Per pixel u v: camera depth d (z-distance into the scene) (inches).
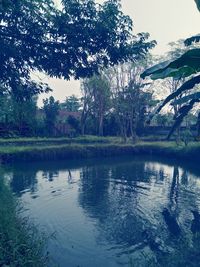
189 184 702.5
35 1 311.4
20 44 319.3
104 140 1537.9
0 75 321.1
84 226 413.7
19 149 1060.5
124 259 314.2
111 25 319.0
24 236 270.7
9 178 751.7
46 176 792.3
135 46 341.4
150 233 386.9
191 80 255.6
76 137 1676.9
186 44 283.3
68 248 340.8
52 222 430.0
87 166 976.3
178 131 1398.9
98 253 328.2
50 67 334.0
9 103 1321.4
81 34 316.2
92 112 1988.2
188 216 459.5
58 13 323.0
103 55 344.8
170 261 258.2
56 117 1897.1
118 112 1622.8
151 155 1273.4
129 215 463.2
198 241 288.4
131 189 650.2
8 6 272.2
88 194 602.9
